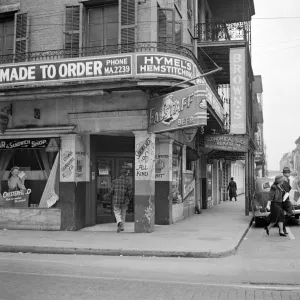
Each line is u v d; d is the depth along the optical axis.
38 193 14.52
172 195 16.03
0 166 14.97
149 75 12.10
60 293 6.50
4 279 7.52
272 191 13.64
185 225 15.37
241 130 18.61
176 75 12.31
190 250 10.17
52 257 10.23
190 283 7.20
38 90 13.27
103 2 13.77
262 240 12.70
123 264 9.12
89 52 13.30
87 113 13.95
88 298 6.22
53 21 14.11
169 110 12.55
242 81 18.56
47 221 14.21
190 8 18.88
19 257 10.25
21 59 14.16
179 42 14.29
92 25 13.94
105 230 14.11
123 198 13.76
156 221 15.53
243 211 21.84
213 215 19.61
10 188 14.80
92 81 12.52
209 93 16.23
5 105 14.71
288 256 10.00
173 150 16.38
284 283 7.20
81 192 14.50
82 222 14.53
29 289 6.76
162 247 10.66
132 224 15.58
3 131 14.58
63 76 12.70
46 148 14.38
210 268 8.62
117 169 16.05
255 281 7.37
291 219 18.12
